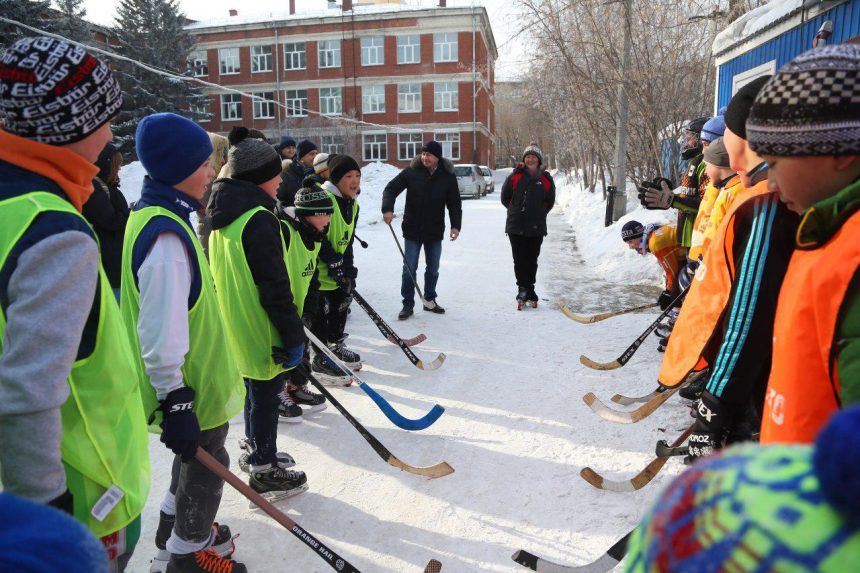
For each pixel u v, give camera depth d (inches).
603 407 113.1
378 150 1590.8
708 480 25.3
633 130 431.5
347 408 160.7
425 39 1529.3
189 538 88.4
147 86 1301.7
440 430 146.3
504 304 269.1
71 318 51.6
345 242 185.6
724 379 69.2
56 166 55.6
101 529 59.6
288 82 1616.6
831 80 43.8
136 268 75.9
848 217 44.7
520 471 126.2
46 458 51.4
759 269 65.5
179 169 79.5
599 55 411.2
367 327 237.3
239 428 152.2
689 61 399.5
